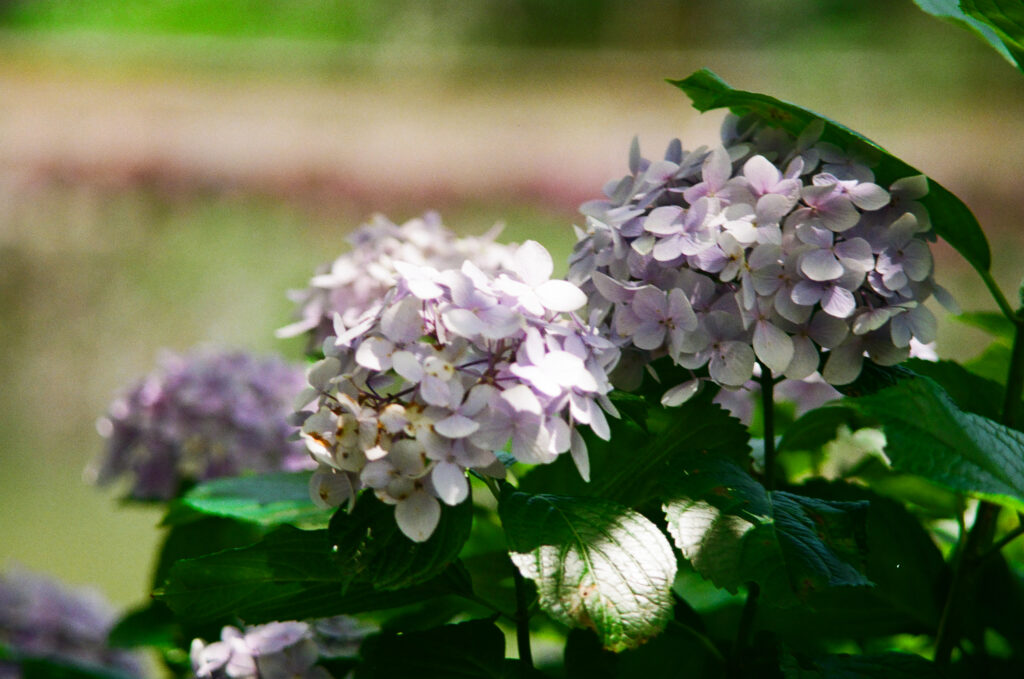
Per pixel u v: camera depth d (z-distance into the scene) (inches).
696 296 57.4
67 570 159.8
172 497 75.2
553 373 54.5
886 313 56.7
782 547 55.7
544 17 574.6
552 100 486.3
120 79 509.0
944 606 62.5
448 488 54.2
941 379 62.1
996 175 342.3
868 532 62.5
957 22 61.2
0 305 303.1
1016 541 70.8
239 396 74.8
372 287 67.3
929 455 54.6
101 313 304.5
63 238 334.6
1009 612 63.1
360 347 54.7
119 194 366.0
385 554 55.3
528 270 56.6
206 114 451.8
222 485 64.7
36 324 300.2
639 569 55.2
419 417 54.4
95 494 209.3
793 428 63.6
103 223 344.8
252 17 596.4
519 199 366.6
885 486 67.6
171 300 308.0
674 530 56.2
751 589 59.5
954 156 366.3
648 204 58.1
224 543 73.4
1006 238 300.8
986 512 60.7
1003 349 66.3
